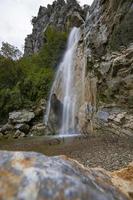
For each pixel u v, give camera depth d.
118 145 20.66
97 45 34.09
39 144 25.05
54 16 88.69
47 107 46.44
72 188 1.54
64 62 48.19
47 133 39.84
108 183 2.10
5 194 1.48
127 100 26.09
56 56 59.62
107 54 31.03
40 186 1.53
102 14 36.25
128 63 26.16
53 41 63.44
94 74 32.12
